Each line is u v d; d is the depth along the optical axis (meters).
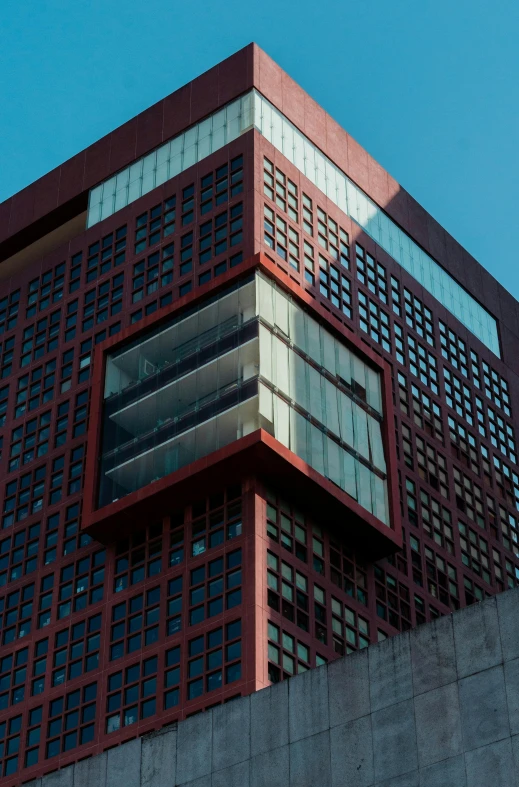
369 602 134.12
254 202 146.12
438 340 166.38
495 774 55.53
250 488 127.94
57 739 127.00
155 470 132.75
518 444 170.62
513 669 57.03
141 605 129.25
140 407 137.50
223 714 64.00
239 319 135.50
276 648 121.06
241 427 129.12
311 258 149.75
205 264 145.50
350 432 138.38
